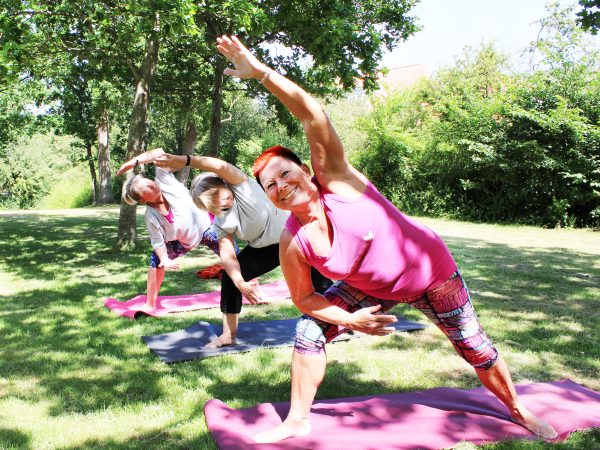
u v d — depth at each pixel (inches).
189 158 159.8
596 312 226.4
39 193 1379.2
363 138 954.7
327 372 154.5
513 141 649.0
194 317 215.3
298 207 100.7
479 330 111.8
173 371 154.9
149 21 287.6
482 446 107.9
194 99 561.3
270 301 241.4
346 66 411.2
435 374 154.2
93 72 435.5
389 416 122.0
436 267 105.9
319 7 384.8
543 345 179.9
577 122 600.7
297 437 110.5
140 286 275.7
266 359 164.7
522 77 724.0
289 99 96.9
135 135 377.1
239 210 163.9
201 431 116.8
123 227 402.6
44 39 351.9
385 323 104.3
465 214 732.7
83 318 212.4
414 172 795.4
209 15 346.0
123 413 126.6
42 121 946.1
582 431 114.3
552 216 633.0
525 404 126.4
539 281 294.8
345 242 101.3
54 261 353.1
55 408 129.6
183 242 203.5
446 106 757.9
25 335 188.4
